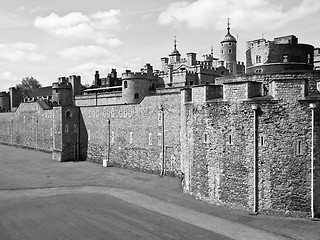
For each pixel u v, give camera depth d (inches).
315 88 1090.1
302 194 925.8
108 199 1188.5
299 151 927.0
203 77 2642.7
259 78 1158.3
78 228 903.7
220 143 1053.2
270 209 955.3
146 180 1515.7
